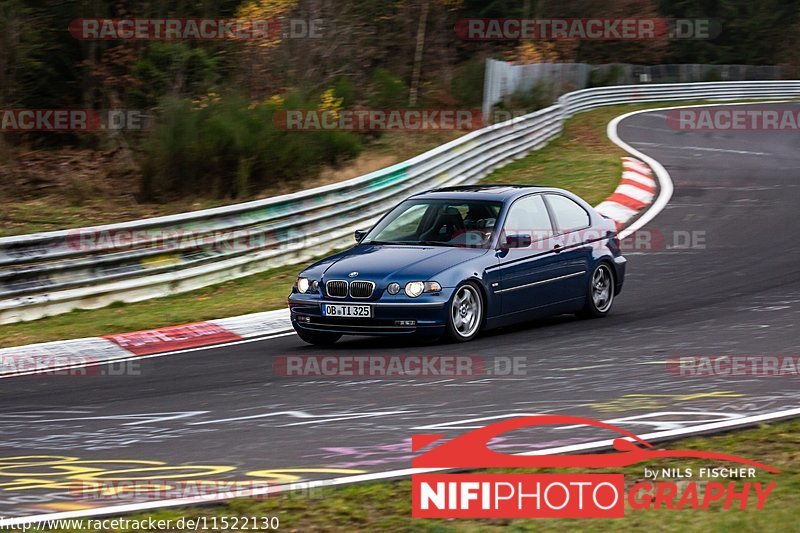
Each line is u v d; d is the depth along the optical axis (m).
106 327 20.42
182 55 49.06
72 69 52.56
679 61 112.88
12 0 49.72
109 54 52.25
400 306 16.92
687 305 20.42
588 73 81.81
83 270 23.06
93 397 14.57
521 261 18.28
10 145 48.44
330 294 17.48
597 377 14.20
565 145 50.34
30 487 9.91
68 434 12.24
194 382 15.29
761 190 36.97
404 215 19.20
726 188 37.69
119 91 51.66
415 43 71.31
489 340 17.59
